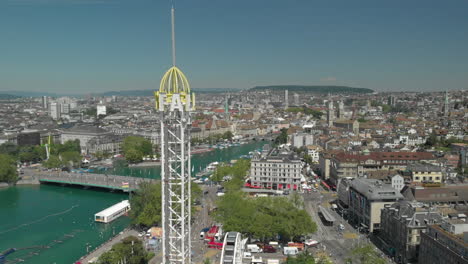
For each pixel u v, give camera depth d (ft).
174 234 570.46
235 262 535.19
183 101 474.49
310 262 633.20
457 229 606.96
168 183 483.92
